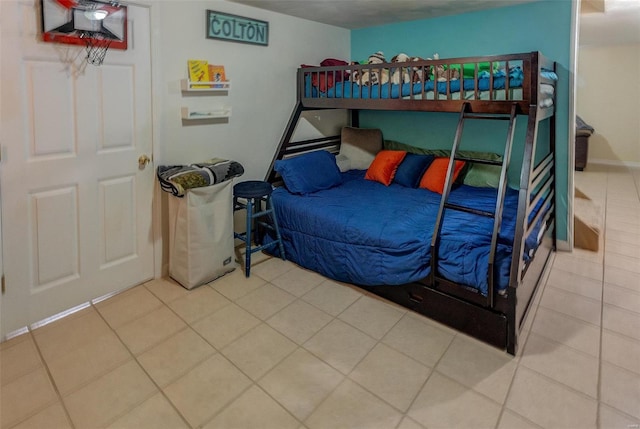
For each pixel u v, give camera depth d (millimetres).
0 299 2104
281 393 1785
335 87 3330
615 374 1883
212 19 2873
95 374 1896
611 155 6859
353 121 4359
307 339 2176
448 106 2580
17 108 2027
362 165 4043
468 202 3027
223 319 2363
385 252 2479
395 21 3748
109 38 2307
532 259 2424
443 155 3725
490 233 2338
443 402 1727
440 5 3189
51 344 2111
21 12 1966
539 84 2211
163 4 2580
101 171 2432
